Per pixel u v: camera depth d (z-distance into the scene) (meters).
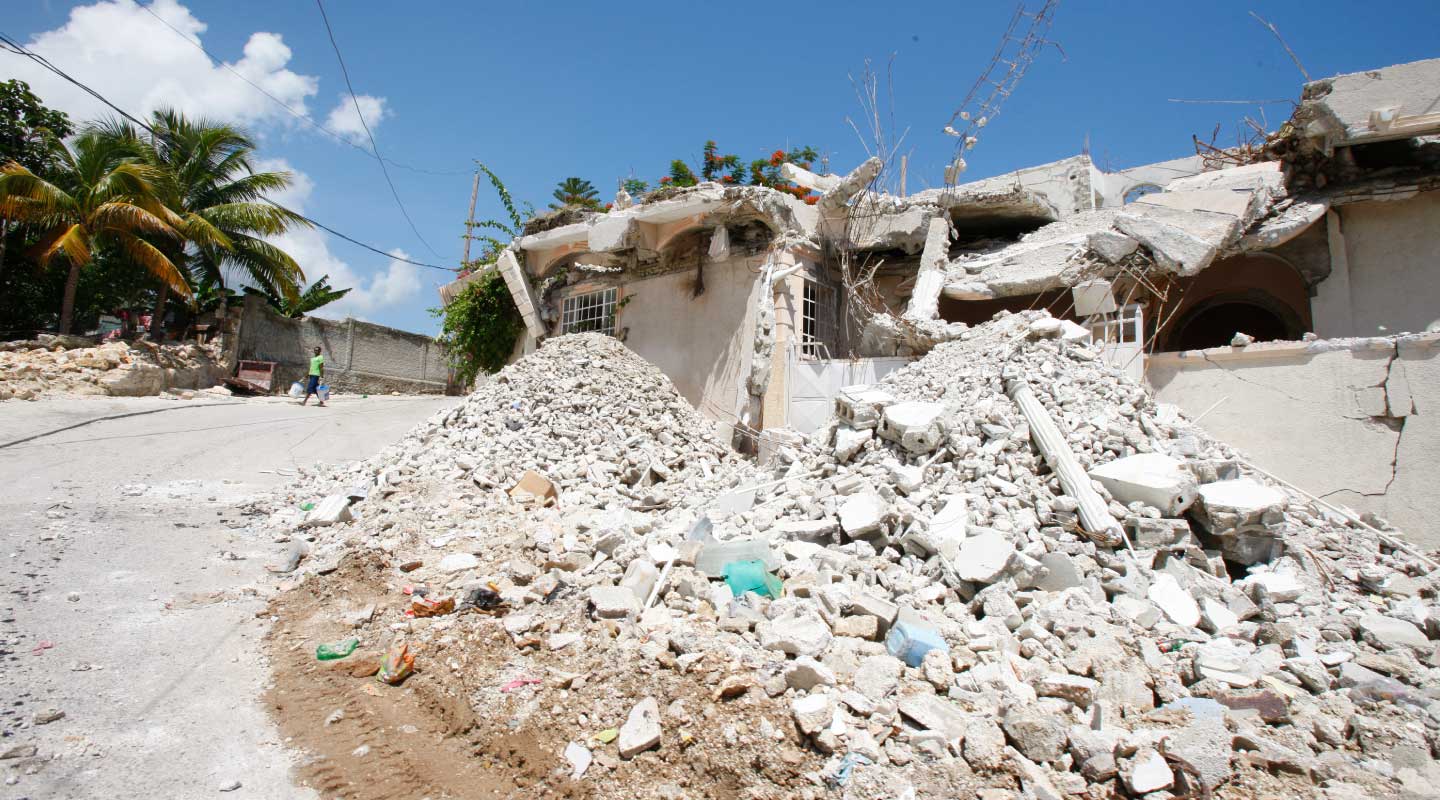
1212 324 14.09
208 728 3.96
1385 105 9.37
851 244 13.23
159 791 3.37
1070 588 4.75
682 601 4.88
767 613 4.57
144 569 6.18
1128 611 4.55
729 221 13.01
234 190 23.33
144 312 22.64
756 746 3.49
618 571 5.60
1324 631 4.51
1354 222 10.50
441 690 4.47
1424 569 5.69
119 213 18.50
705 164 21.03
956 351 9.34
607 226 13.98
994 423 6.90
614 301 15.42
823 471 7.01
